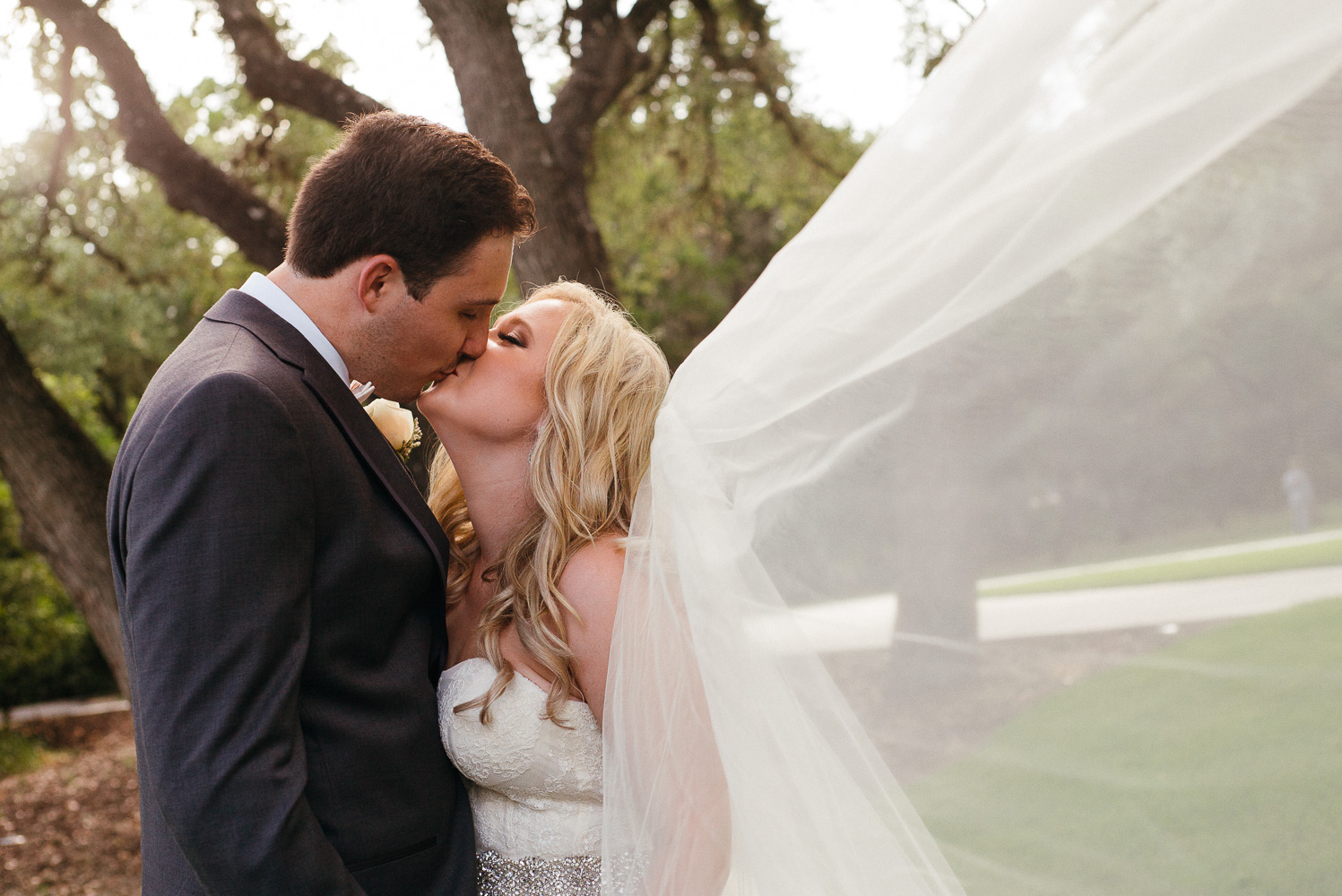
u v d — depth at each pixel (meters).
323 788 1.40
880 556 1.13
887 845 1.15
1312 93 0.87
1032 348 1.01
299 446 1.37
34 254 8.30
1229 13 0.90
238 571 1.28
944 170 1.10
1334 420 0.86
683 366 1.43
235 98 7.42
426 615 1.65
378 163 1.49
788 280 1.26
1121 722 0.96
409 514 1.55
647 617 1.44
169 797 1.25
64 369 11.94
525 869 1.61
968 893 1.07
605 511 1.64
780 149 8.10
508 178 1.57
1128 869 0.95
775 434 1.25
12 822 7.77
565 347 1.70
